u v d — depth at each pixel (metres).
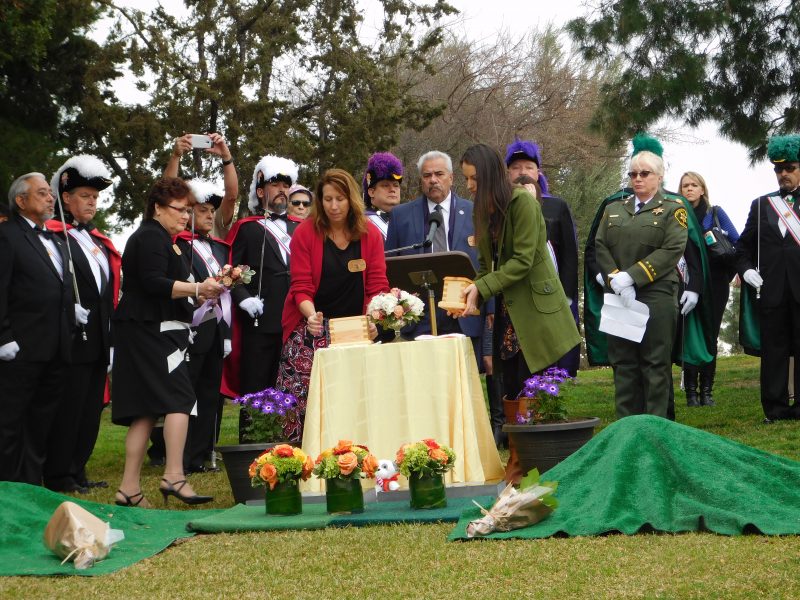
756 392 11.08
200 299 6.14
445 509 5.14
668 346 7.34
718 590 3.45
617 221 7.59
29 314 7.08
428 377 5.59
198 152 19.89
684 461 4.83
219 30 21.25
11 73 17.55
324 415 5.66
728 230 10.52
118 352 6.15
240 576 4.03
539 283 6.03
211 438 8.30
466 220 7.84
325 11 23.39
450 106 28.61
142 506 6.07
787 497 4.72
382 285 6.35
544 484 4.67
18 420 7.01
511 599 3.50
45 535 4.59
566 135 28.11
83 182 7.88
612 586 3.58
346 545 4.48
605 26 13.27
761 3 13.30
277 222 8.65
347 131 21.38
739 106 13.45
